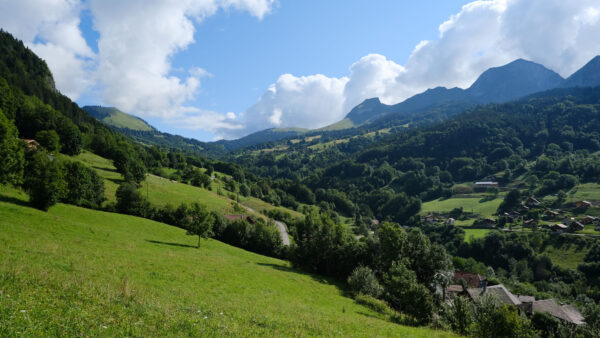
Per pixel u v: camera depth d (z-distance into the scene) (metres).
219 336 12.35
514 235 129.62
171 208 87.00
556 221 141.25
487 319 28.70
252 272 43.09
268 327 16.45
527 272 109.06
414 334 25.62
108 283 18.36
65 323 10.12
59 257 26.45
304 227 67.00
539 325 52.62
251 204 168.12
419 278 54.69
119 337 10.06
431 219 180.75
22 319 9.62
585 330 47.53
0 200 48.75
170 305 16.05
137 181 111.69
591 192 160.25
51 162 56.47
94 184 78.50
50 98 186.50
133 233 57.38
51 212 55.72
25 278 14.80
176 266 35.19
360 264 56.28
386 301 47.28
